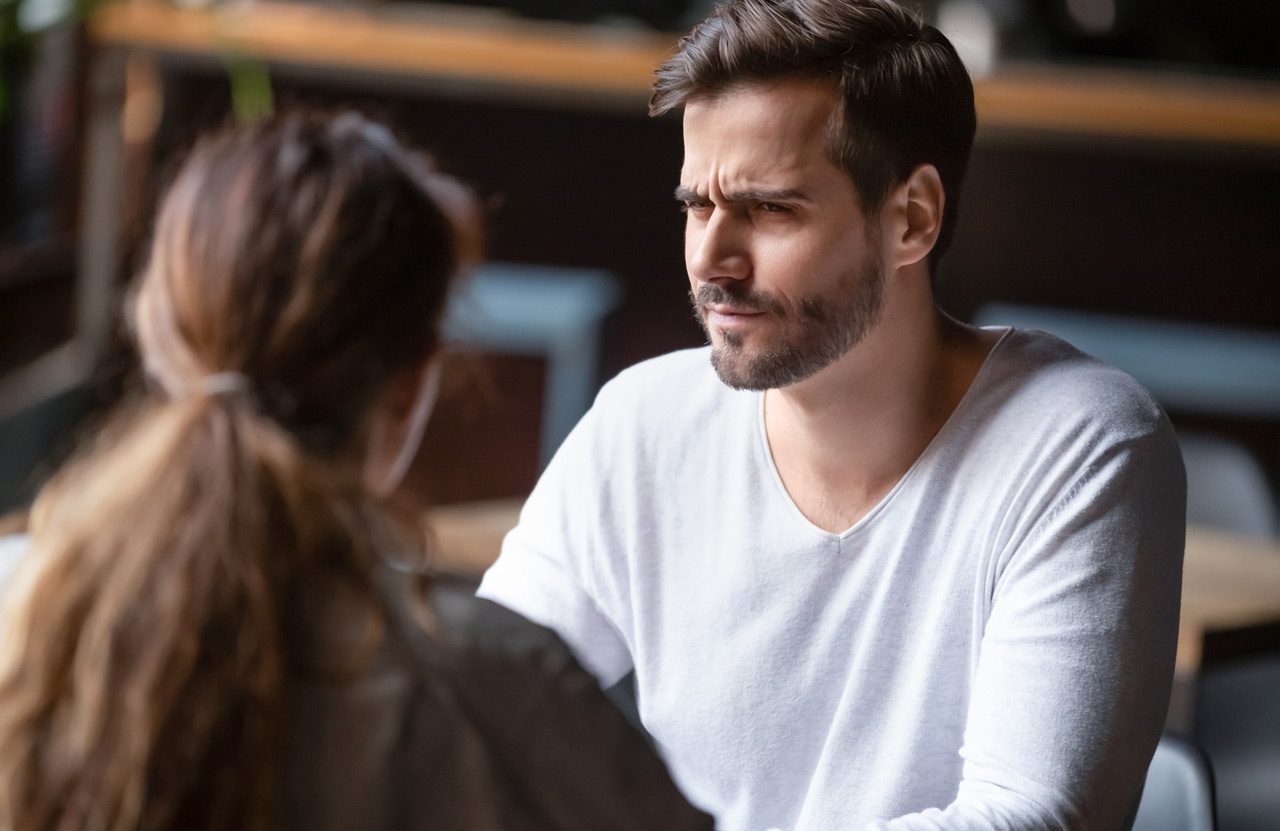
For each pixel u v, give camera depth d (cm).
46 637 217
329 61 978
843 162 327
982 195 1005
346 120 245
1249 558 577
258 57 977
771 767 366
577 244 1045
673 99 336
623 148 1030
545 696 237
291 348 225
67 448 251
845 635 357
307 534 219
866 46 328
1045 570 331
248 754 215
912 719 349
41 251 1055
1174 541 339
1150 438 341
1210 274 989
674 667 375
